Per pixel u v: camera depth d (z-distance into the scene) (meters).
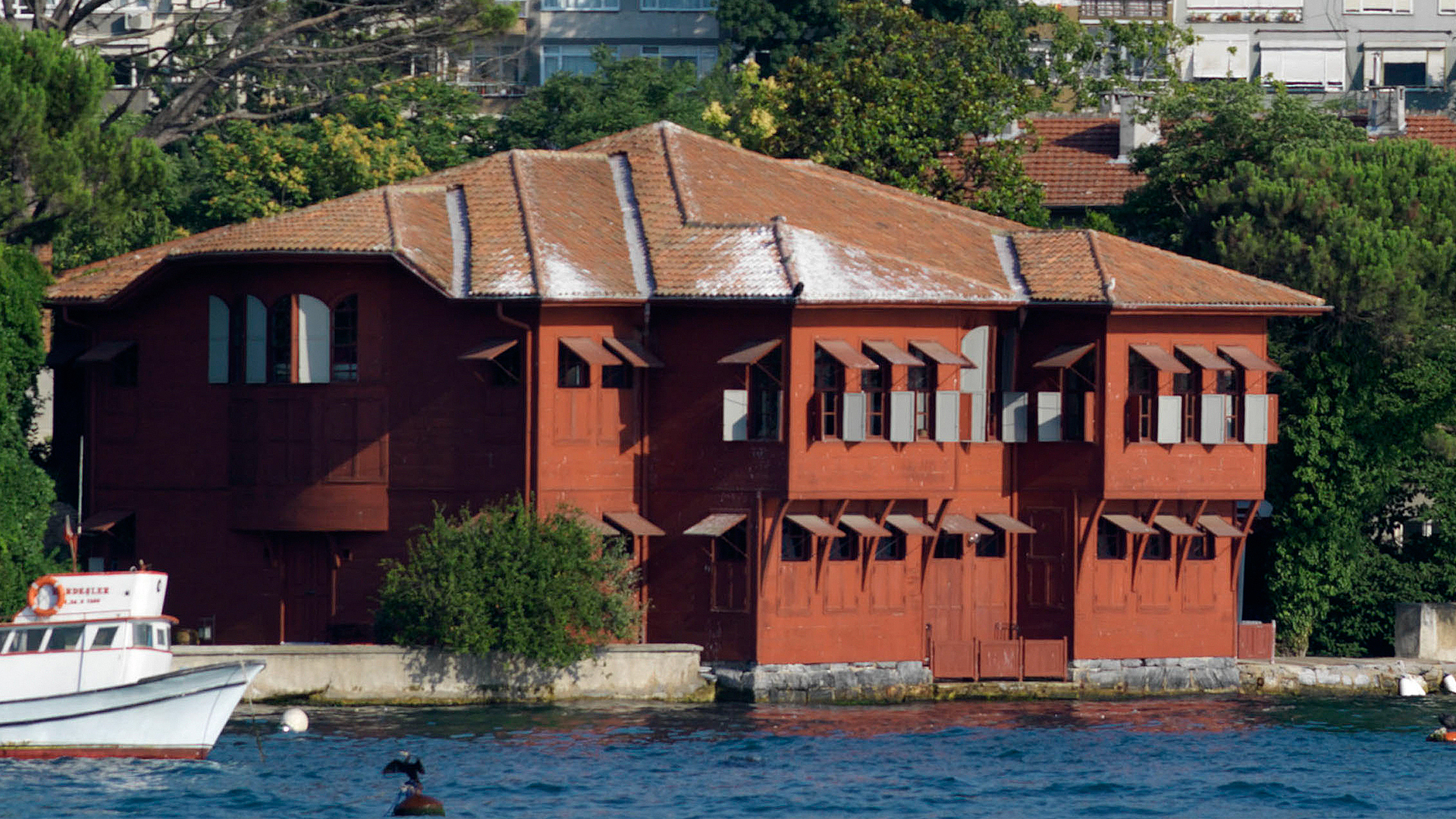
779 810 160.12
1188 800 166.88
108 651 174.75
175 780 166.25
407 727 186.00
